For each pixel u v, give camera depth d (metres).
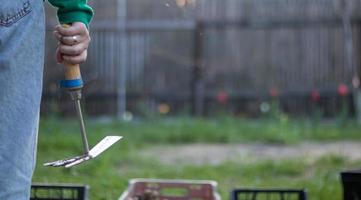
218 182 9.40
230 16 17.33
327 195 8.30
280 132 14.08
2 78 3.11
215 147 13.27
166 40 17.38
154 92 17.31
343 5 17.09
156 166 10.74
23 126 3.14
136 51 17.34
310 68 17.20
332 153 11.45
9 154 3.11
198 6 17.36
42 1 3.28
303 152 12.38
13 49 3.13
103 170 9.48
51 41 16.61
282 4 17.23
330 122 16.66
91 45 17.20
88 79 17.11
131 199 6.37
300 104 17.20
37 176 8.85
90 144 12.03
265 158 11.64
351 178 5.40
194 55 17.36
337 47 17.14
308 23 17.16
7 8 3.13
